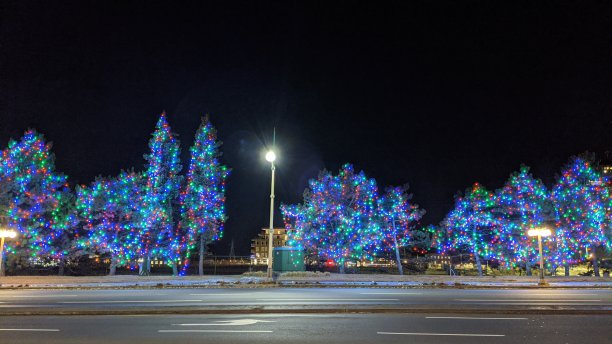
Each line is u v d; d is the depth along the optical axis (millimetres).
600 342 10234
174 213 39250
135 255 36438
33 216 35188
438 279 31047
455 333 11195
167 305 16250
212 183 37469
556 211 37500
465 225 40000
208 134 38031
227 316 13961
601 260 40188
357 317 13711
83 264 44094
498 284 26969
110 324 12586
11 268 38688
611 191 37312
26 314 14266
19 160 34031
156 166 36406
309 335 10992
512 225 38219
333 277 31734
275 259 36906
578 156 38719
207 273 44812
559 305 16141
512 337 10734
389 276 33000
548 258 37000
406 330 11602
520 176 39031
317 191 39625
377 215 40531
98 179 36875
